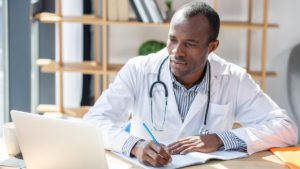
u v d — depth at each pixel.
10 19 3.05
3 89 3.13
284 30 3.57
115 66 3.32
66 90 3.47
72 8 3.39
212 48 1.81
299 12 3.55
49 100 3.49
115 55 3.58
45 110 3.26
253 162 1.62
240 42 3.58
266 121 1.87
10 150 1.68
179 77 1.83
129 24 3.09
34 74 3.37
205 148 1.68
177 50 1.69
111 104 1.89
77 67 3.20
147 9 3.10
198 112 1.91
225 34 3.56
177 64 1.72
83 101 3.46
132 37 3.56
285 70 3.61
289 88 3.31
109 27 3.54
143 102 1.95
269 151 1.76
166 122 1.91
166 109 1.91
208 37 1.72
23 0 3.03
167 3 3.25
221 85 1.94
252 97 1.95
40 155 1.47
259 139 1.75
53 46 3.42
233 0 3.51
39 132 1.44
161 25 3.10
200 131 1.90
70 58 3.44
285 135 1.81
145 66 1.96
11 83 3.12
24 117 1.45
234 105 1.97
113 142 1.70
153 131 1.92
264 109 1.92
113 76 3.42
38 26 3.39
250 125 1.89
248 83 1.97
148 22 3.12
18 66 3.10
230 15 3.53
